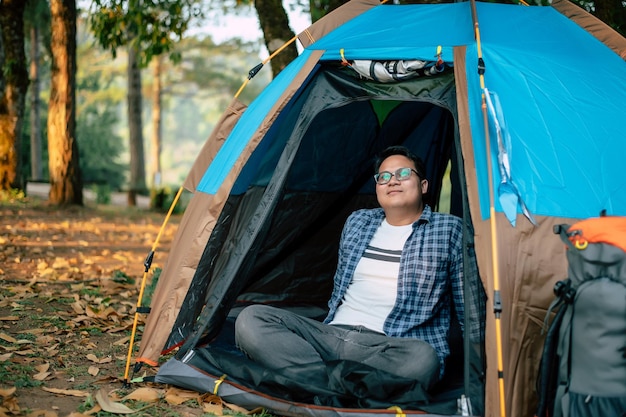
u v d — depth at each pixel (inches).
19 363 160.4
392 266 154.6
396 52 151.8
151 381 152.6
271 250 209.2
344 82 158.4
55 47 583.8
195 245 158.7
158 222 579.2
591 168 135.8
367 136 207.2
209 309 156.4
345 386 134.9
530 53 150.4
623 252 110.8
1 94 604.4
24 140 1133.1
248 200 174.9
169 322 156.3
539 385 119.5
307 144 199.2
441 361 146.9
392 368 139.9
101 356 171.9
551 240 128.3
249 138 158.7
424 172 160.6
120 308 226.1
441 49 148.1
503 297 125.1
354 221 164.9
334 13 177.0
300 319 149.1
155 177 872.3
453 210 210.2
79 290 252.8
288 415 135.6
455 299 151.5
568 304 114.7
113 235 457.1
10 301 224.4
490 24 156.2
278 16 328.5
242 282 161.3
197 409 139.4
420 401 132.0
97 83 1315.2
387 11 172.7
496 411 122.4
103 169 1341.0
